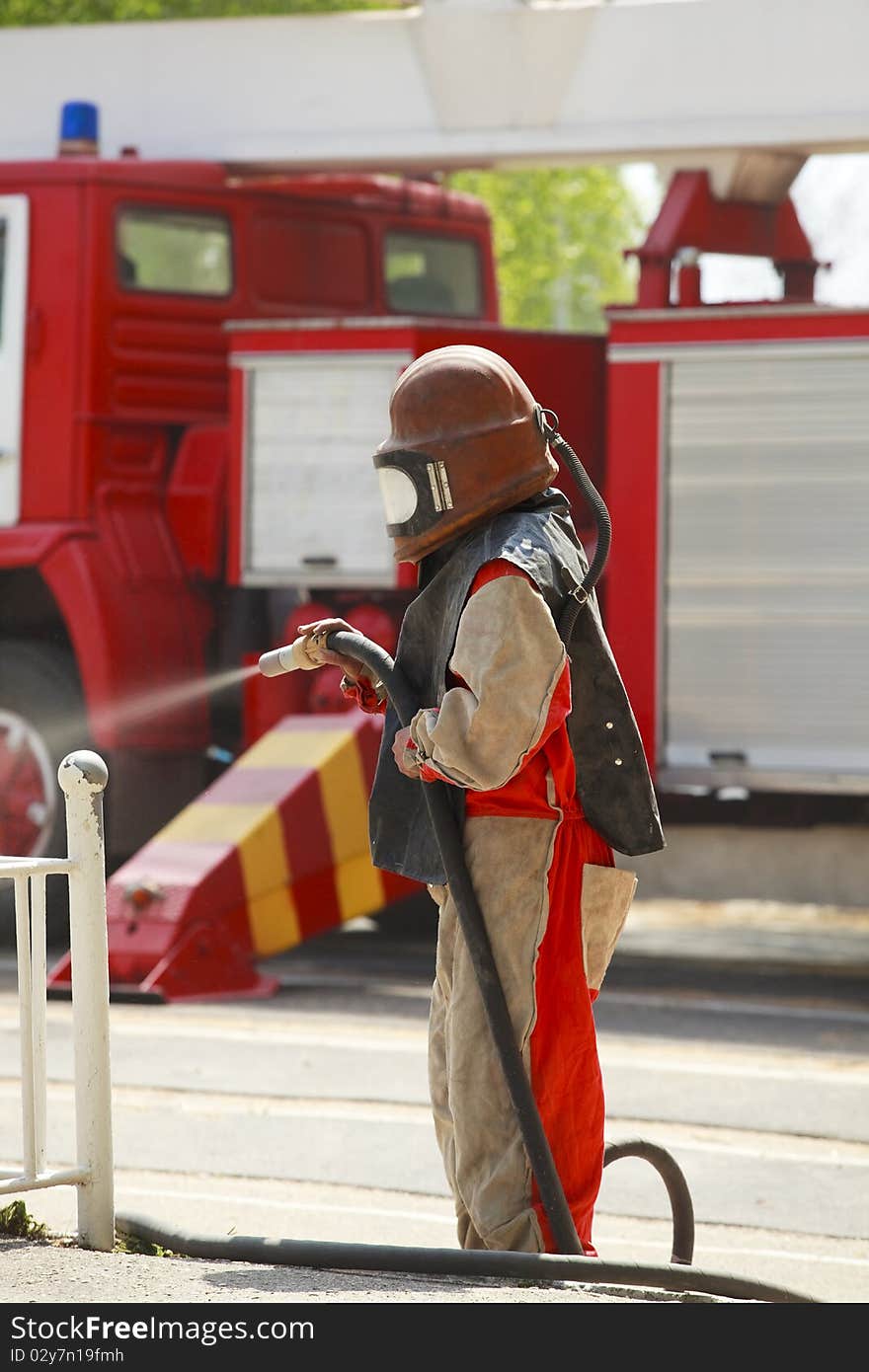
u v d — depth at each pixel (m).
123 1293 6.43
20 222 17.44
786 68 16.50
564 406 16.92
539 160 17.45
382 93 17.73
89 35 18.47
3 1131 10.71
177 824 15.62
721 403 15.75
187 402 17.81
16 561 17.22
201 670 17.45
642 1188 9.97
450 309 20.27
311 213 18.84
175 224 17.81
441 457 6.50
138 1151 10.42
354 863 15.67
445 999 6.80
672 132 16.80
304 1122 11.08
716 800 15.66
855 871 15.44
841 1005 15.16
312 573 16.81
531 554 6.32
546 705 6.20
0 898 17.58
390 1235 8.92
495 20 17.27
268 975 15.32
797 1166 10.41
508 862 6.53
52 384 17.31
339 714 16.48
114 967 14.80
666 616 15.85
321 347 16.78
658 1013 14.66
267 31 18.05
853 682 15.41
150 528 17.44
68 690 17.34
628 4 16.89
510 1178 6.49
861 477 15.41
